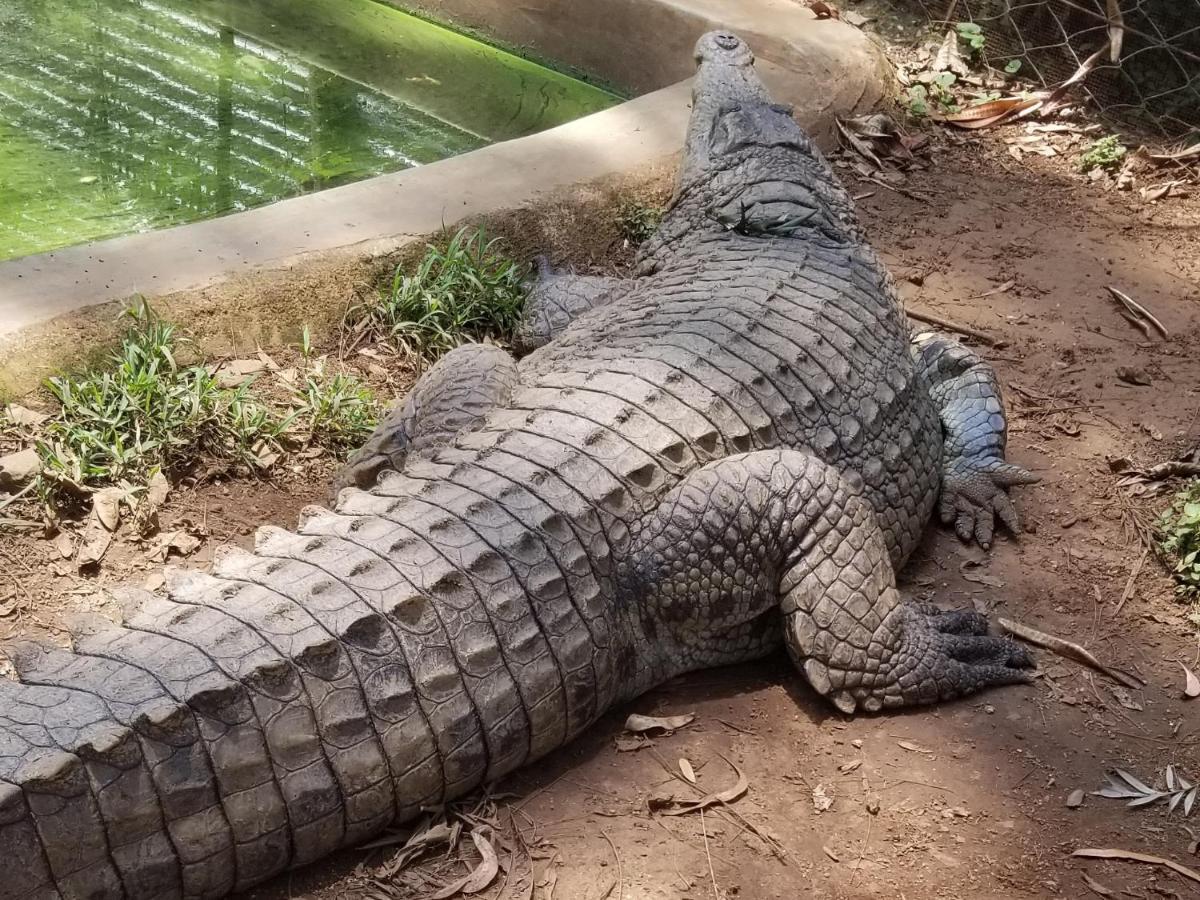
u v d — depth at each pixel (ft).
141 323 17.03
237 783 9.86
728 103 20.13
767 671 13.96
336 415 16.92
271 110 26.58
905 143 26.50
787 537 13.09
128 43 29.32
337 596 10.87
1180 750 13.34
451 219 20.26
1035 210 24.97
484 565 11.44
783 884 11.35
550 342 17.28
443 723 10.88
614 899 11.00
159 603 10.98
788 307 15.97
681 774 12.39
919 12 30.27
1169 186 25.93
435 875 11.06
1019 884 11.59
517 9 30.09
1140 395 19.56
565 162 22.43
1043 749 13.23
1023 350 20.49
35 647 10.46
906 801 12.38
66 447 15.35
